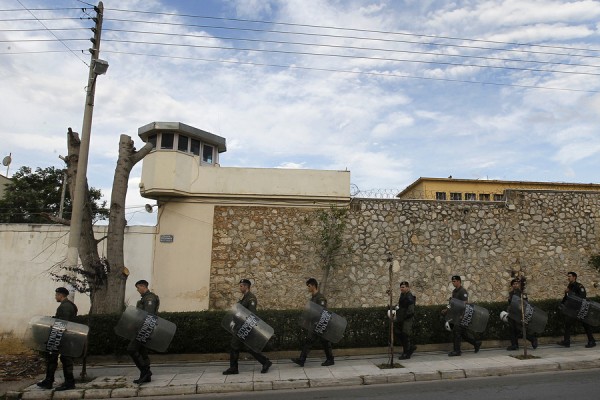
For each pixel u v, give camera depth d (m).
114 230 11.85
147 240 15.02
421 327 11.75
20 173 28.83
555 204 16.56
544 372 9.30
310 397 7.91
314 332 9.99
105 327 10.80
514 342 11.29
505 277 15.85
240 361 10.91
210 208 15.44
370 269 15.46
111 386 8.66
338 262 15.40
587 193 16.77
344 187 15.81
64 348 8.39
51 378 8.62
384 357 11.12
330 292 15.17
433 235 15.89
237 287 15.01
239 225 15.42
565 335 11.70
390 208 15.96
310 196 15.62
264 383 8.73
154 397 8.34
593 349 11.17
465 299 10.99
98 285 10.17
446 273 15.66
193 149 17.38
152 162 15.02
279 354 11.20
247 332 9.44
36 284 14.26
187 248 15.09
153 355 10.97
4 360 11.30
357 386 8.73
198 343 11.03
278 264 15.28
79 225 10.66
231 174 15.53
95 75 11.33
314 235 15.55
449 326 11.19
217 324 11.17
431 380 8.98
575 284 11.80
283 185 15.61
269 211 15.60
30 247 14.45
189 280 14.91
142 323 8.79
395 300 15.27
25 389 8.55
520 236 16.19
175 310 14.68
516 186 25.38
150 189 14.84
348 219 15.74
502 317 11.50
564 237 16.34
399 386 8.55
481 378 8.96
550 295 15.86
